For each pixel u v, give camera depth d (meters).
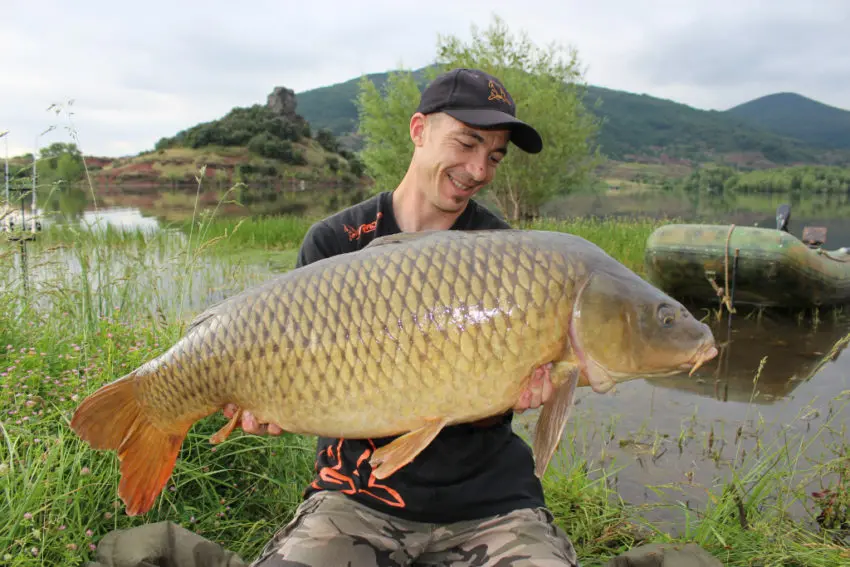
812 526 2.95
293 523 1.98
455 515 1.94
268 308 1.76
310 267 1.78
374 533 1.92
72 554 2.14
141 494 1.96
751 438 3.88
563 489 3.05
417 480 1.93
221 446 2.99
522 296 1.67
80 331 3.88
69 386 2.97
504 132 2.20
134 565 2.12
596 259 1.75
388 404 1.70
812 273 6.67
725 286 6.84
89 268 4.96
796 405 4.44
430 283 1.67
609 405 4.43
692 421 4.13
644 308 1.71
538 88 16.47
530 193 16.66
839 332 6.38
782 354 5.64
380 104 17.31
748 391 4.71
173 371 1.86
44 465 2.36
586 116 17.53
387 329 1.67
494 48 16.52
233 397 1.82
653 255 7.33
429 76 16.81
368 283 1.70
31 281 4.50
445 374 1.67
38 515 2.30
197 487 2.88
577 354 1.71
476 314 1.66
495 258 1.69
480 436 1.99
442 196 2.21
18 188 4.38
